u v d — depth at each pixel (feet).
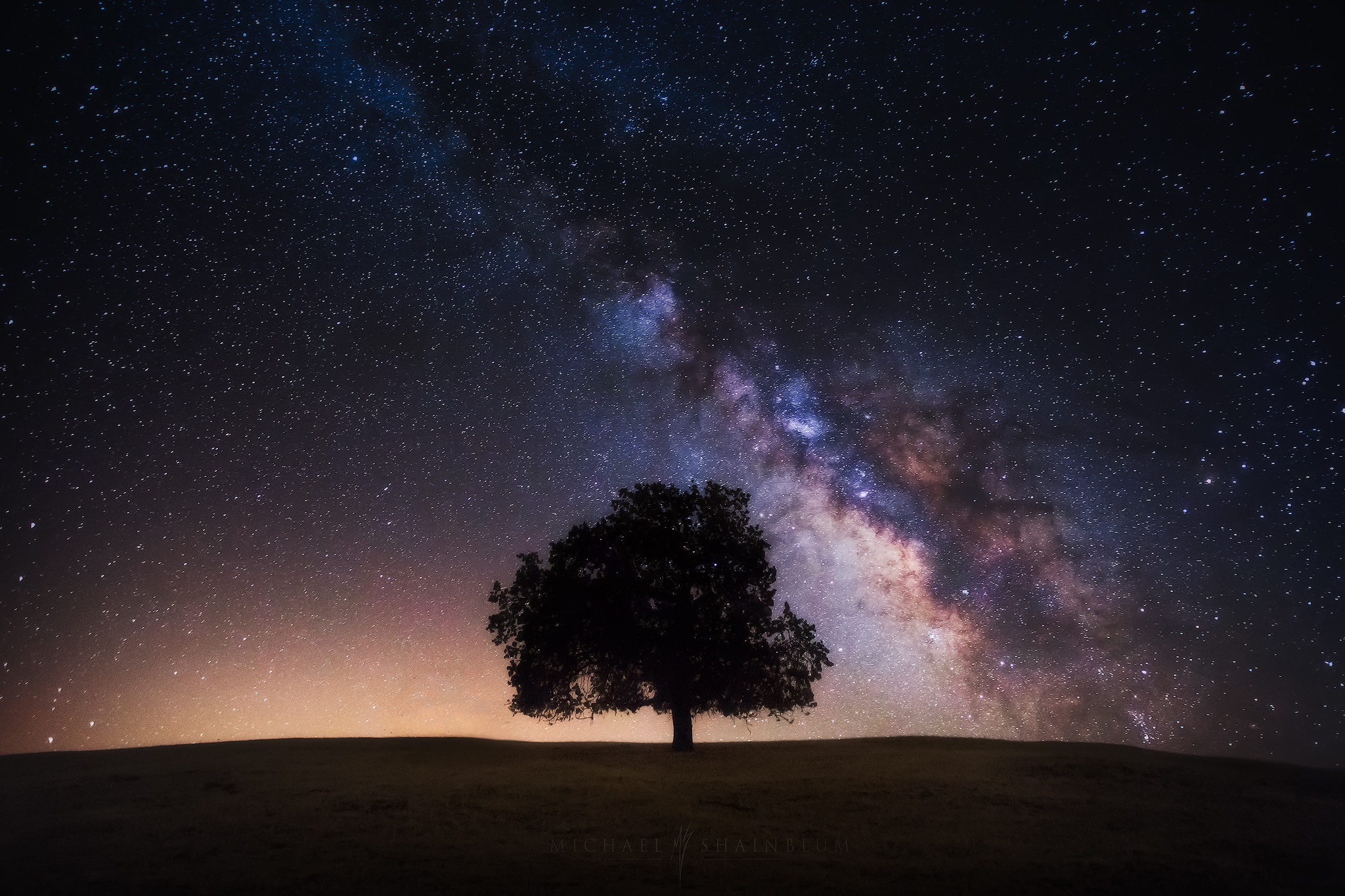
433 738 80.89
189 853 34.71
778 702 77.46
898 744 74.90
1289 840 39.01
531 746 76.59
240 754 67.46
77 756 66.69
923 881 31.48
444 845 36.45
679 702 75.82
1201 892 30.48
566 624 75.97
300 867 32.50
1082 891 30.40
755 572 78.59
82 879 30.89
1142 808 45.52
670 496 80.43
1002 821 42.32
